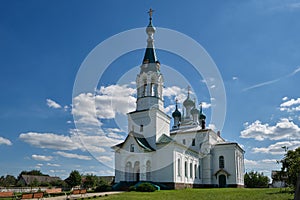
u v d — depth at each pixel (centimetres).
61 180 9719
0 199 2698
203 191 3688
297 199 659
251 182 8731
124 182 4200
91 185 7056
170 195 2928
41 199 2589
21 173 10762
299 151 2672
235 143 6159
